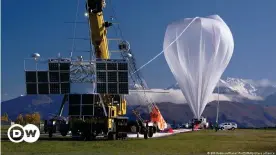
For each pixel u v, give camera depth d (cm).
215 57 9988
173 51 10150
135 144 5075
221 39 10012
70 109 6003
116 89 5984
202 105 10262
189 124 14300
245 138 6612
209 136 7256
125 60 6016
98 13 5631
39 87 6066
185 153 4069
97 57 6044
